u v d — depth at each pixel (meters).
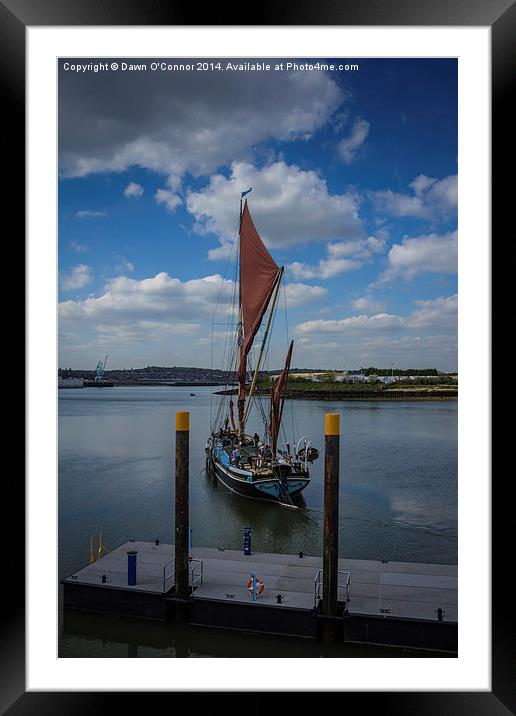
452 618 16.38
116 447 66.75
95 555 28.88
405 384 153.25
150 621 18.09
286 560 21.08
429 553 30.25
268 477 40.09
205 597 17.83
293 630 17.08
